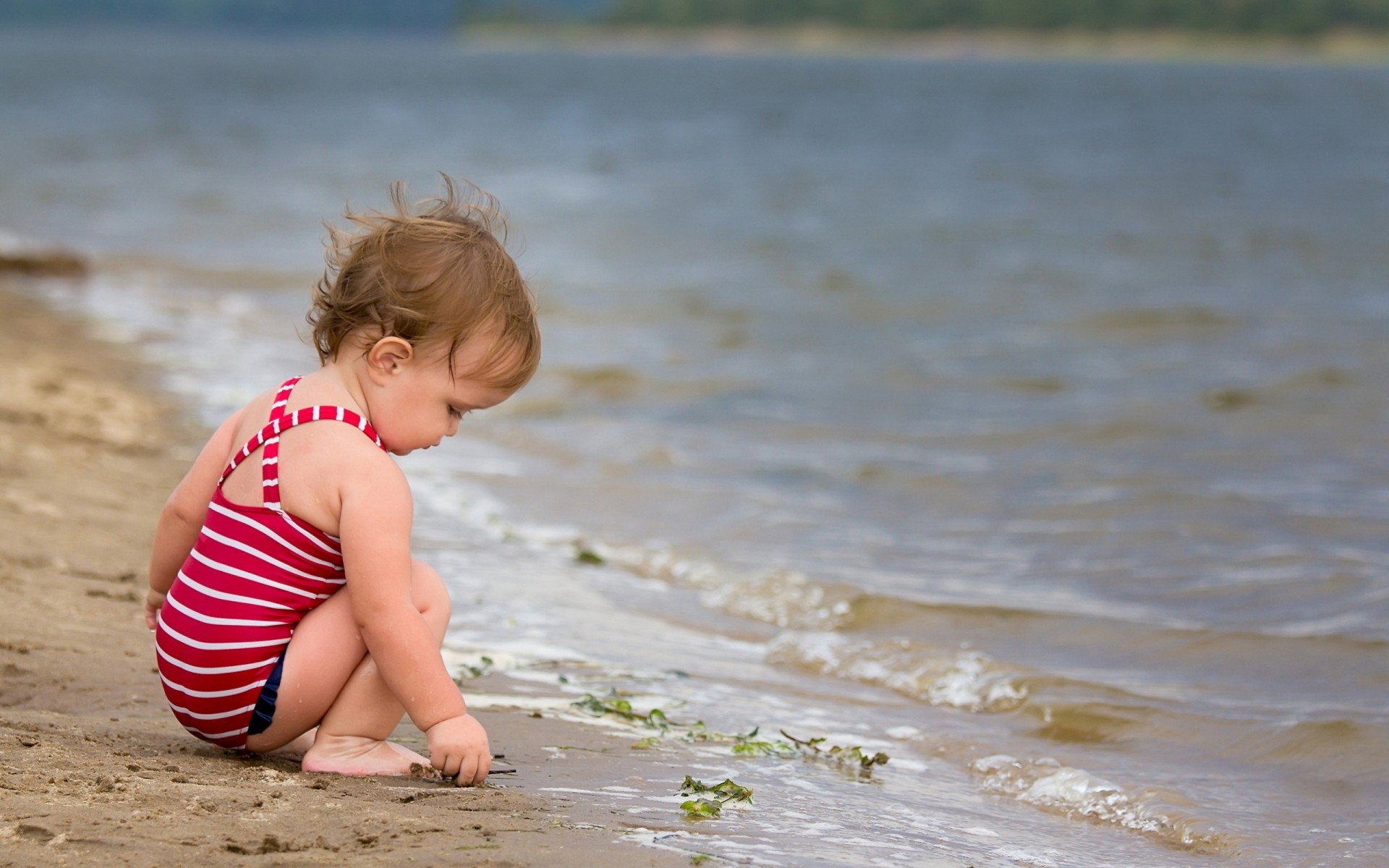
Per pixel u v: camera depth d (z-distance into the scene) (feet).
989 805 15.24
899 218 97.81
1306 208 103.04
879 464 33.42
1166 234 88.22
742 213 100.42
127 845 10.31
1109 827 14.93
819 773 15.56
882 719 18.39
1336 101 279.49
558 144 166.71
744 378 44.19
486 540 26.84
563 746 15.46
